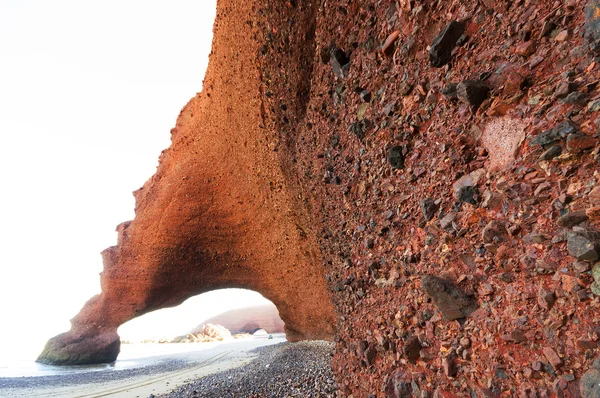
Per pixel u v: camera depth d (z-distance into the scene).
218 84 4.83
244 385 3.38
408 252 1.25
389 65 1.37
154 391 4.42
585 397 0.64
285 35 2.31
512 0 0.90
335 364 1.89
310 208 2.73
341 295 1.85
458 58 1.06
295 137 2.65
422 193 1.20
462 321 0.99
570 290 0.71
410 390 1.20
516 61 0.88
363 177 1.56
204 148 7.12
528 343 0.79
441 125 1.12
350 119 1.64
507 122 0.90
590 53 0.72
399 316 1.27
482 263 0.95
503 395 0.84
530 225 0.81
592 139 0.69
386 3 1.36
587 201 0.69
